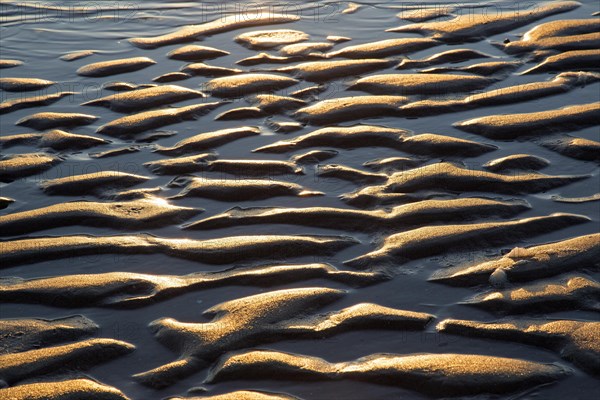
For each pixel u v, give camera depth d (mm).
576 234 3660
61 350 2951
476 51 6078
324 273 3432
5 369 2850
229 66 5969
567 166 4297
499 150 4504
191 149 4668
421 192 4070
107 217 3941
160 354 2971
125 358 2953
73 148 4785
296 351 2943
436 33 6484
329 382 2773
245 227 3822
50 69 6078
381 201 3984
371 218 3840
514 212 3854
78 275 3455
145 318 3180
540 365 2812
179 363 2885
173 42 6547
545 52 5945
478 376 2750
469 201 3922
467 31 6473
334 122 4930
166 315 3188
